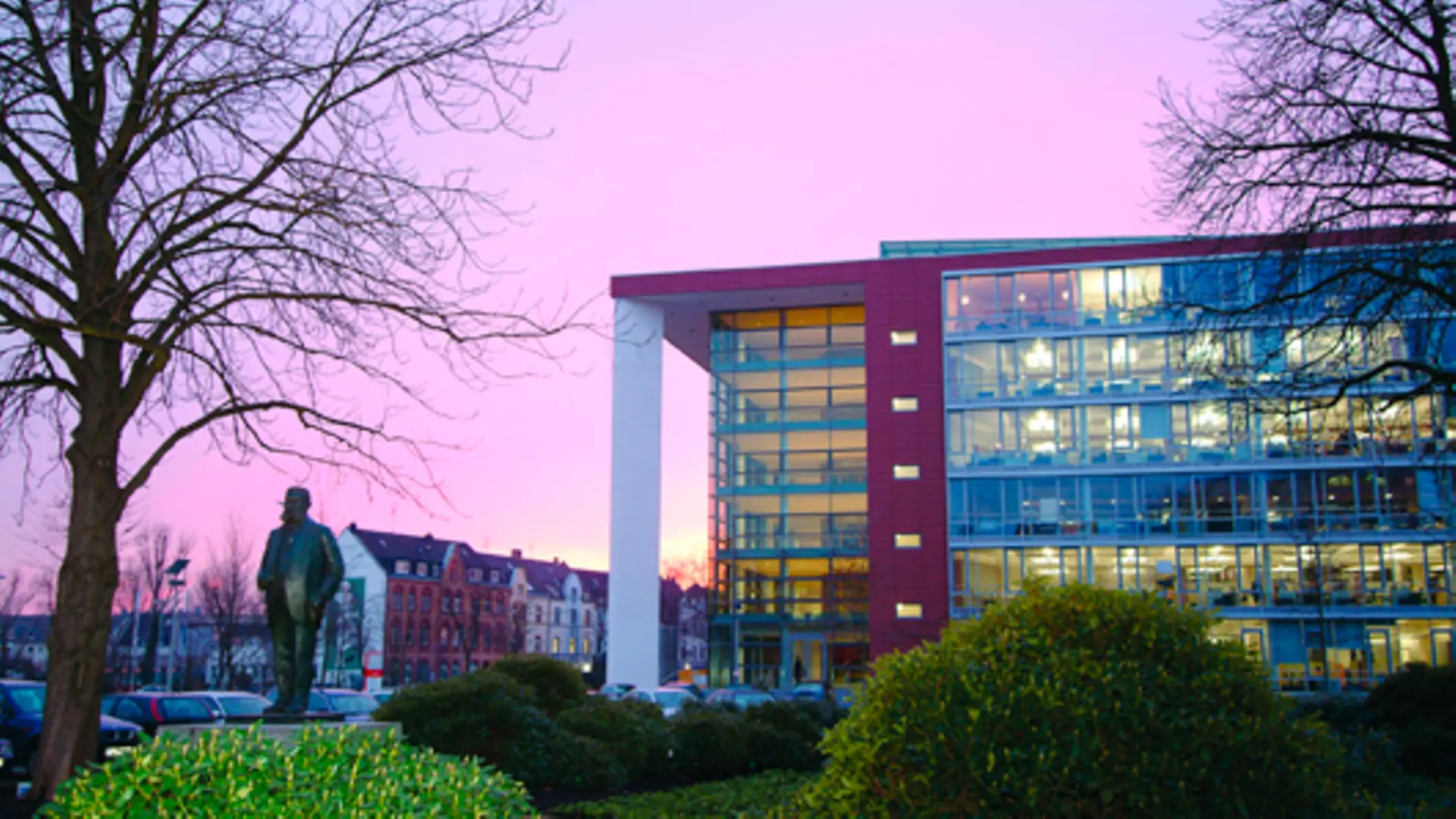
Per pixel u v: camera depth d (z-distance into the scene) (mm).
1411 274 14117
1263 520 45438
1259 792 5898
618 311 54719
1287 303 16359
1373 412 16625
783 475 53656
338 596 100312
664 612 113375
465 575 112000
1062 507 47438
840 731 6504
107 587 10883
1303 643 44406
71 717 10469
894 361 50188
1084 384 48188
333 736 5867
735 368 55438
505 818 5750
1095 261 49094
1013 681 6160
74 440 10977
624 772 17359
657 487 54125
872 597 48312
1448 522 34531
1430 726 16719
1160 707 6012
